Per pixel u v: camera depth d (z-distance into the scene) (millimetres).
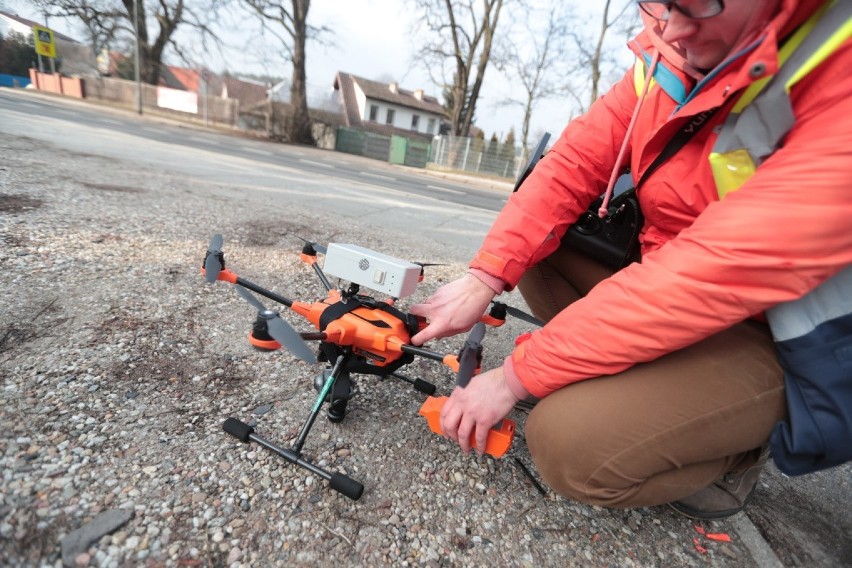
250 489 1124
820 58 747
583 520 1236
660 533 1237
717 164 939
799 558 1226
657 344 883
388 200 6195
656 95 1112
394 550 1044
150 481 1089
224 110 22109
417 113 36031
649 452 953
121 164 4844
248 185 5109
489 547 1103
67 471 1062
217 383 1496
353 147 23516
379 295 2480
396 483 1236
